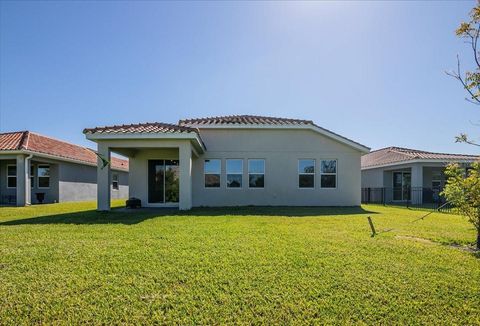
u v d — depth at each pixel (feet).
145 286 12.60
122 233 23.38
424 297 11.90
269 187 52.42
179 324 9.87
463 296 12.03
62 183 68.13
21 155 55.83
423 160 63.98
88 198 78.07
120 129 39.96
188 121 53.01
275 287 12.60
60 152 67.15
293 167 52.70
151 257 16.55
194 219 31.91
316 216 36.27
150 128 40.96
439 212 44.32
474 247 20.47
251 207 48.37
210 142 52.44
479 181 21.20
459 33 19.56
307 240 21.07
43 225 27.66
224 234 23.06
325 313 10.61
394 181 77.92
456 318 10.40
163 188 50.62
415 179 65.67
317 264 15.48
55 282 13.00
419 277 13.89
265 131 52.85
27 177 56.34
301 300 11.46
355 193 52.65
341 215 37.99
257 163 52.85
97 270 14.47
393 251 18.33
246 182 52.34
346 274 14.11
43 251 17.80
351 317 10.37
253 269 14.65
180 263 15.47
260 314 10.52
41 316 10.26
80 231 24.31
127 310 10.66
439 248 19.42
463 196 21.39
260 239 21.30
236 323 9.94
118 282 13.01
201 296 11.71
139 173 50.65
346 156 52.95
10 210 45.55
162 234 22.95
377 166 76.02
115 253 17.34
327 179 52.90
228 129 52.65
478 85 19.02
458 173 23.25
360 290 12.41
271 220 31.65
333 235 23.12
